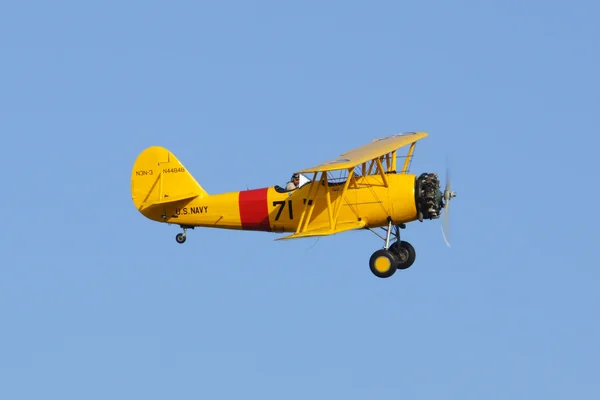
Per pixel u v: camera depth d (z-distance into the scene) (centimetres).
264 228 11000
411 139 11019
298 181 10844
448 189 10412
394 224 10462
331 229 10188
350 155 10356
